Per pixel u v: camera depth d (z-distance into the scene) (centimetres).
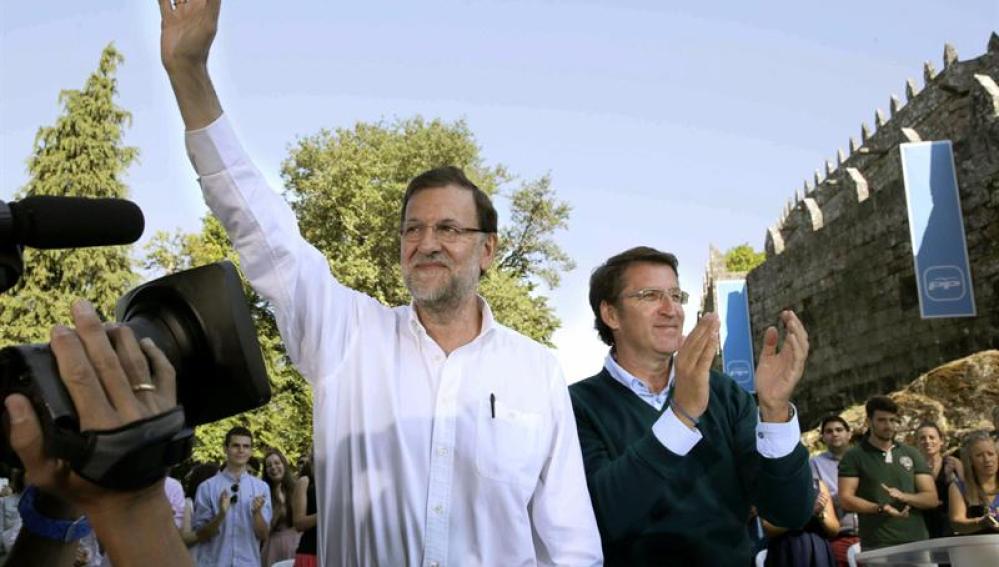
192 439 93
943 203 1977
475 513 229
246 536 795
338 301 242
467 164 3719
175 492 794
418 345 247
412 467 232
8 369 85
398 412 235
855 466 747
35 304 2766
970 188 1955
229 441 816
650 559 304
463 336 256
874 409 750
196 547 785
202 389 115
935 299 1936
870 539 734
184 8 176
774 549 545
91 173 2938
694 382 275
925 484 734
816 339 2789
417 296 250
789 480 296
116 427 82
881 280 2403
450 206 253
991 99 1900
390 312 258
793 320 301
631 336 345
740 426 328
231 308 114
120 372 84
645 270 348
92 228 102
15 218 96
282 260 220
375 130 3703
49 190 2898
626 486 280
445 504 229
